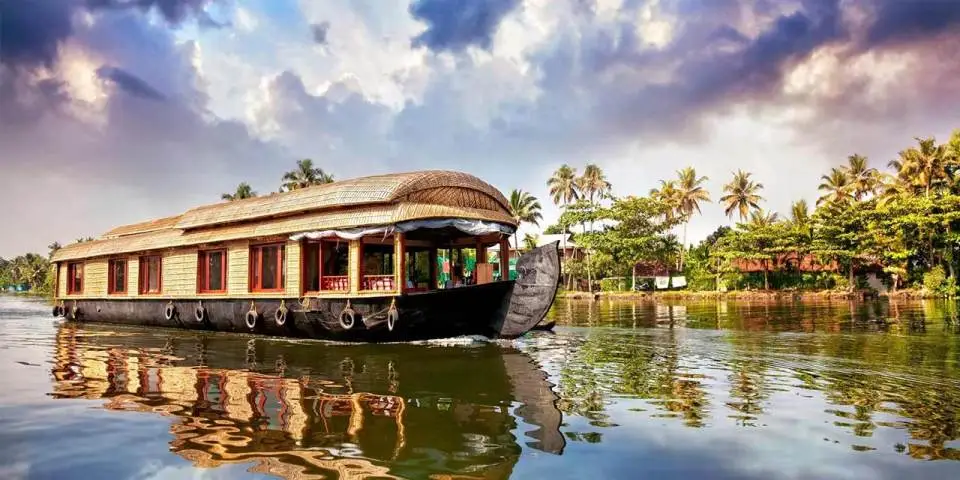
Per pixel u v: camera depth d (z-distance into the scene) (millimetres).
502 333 12086
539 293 11516
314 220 12641
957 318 18328
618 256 45750
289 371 8891
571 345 11625
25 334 15281
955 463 4668
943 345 11281
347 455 4914
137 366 9492
